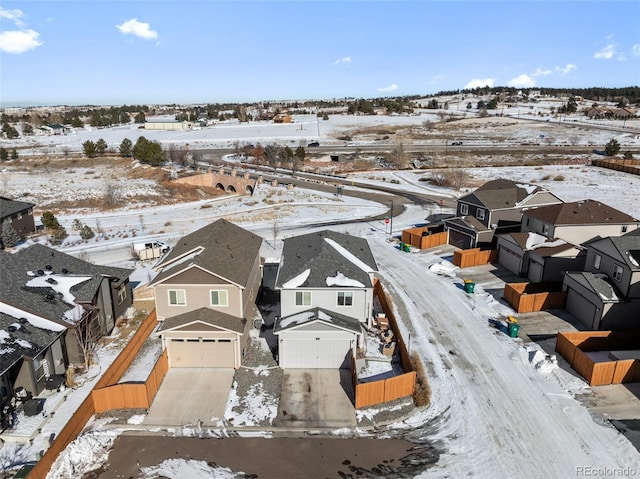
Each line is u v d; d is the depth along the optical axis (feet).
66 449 64.59
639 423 71.56
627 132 423.64
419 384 80.59
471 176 267.39
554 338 97.04
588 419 72.49
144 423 71.56
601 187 233.55
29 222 167.32
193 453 65.57
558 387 80.74
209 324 83.51
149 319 97.09
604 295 96.99
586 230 134.21
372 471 62.44
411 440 68.49
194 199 221.05
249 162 319.27
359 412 74.43
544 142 390.83
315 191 236.43
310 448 66.74
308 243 108.27
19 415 71.92
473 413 74.23
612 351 89.15
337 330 84.28
